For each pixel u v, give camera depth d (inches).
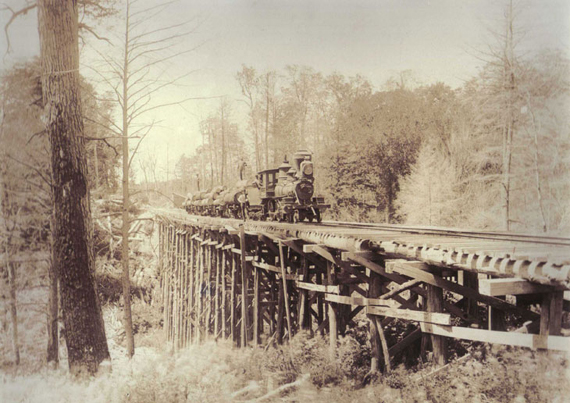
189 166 792.9
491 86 487.5
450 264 210.5
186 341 617.0
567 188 416.8
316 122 670.5
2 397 369.4
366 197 591.2
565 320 253.0
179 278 702.5
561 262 171.0
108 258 828.0
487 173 481.7
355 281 331.3
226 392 322.7
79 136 434.9
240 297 522.6
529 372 225.5
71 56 432.8
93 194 762.2
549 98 446.9
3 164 428.8
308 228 348.8
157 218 899.4
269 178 554.6
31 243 438.3
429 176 525.7
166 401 339.3
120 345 598.2
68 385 391.5
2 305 420.5
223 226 481.4
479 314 318.7
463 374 236.7
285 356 339.3
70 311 425.7
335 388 273.3
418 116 561.6
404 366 275.4
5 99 425.4
